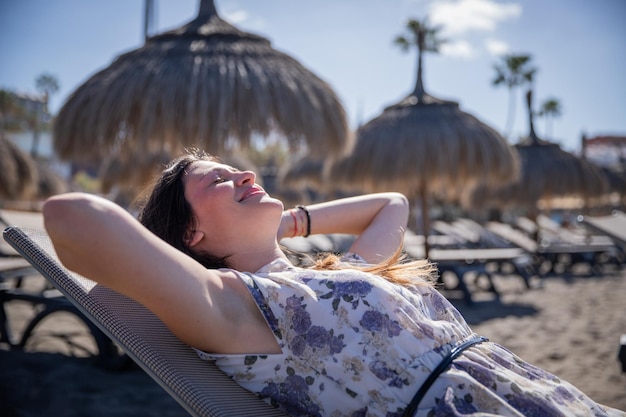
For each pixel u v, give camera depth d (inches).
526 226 705.0
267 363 58.9
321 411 58.2
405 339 58.5
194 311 54.0
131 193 385.4
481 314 307.1
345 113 252.7
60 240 48.0
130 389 150.9
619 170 1200.2
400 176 352.2
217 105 215.3
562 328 265.3
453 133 351.3
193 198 66.7
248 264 67.9
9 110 1507.1
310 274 61.5
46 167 745.6
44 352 178.1
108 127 219.6
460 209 1091.3
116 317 60.8
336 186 396.2
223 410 54.7
